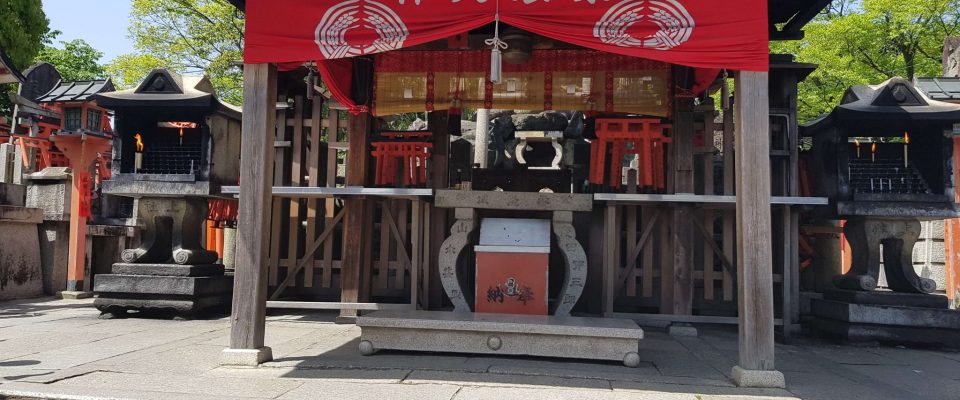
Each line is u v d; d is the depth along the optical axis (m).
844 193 7.50
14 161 12.79
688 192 7.90
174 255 8.30
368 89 8.34
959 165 9.26
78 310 9.05
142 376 4.76
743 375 4.83
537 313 6.98
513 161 12.32
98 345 6.10
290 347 6.19
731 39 4.97
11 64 9.40
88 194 10.99
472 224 7.62
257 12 5.39
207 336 6.74
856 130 7.66
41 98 10.70
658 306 8.41
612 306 7.71
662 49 5.00
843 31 16.98
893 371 5.75
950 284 9.61
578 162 10.09
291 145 8.79
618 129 7.98
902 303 7.27
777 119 8.01
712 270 8.27
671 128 8.07
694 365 5.70
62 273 11.42
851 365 6.02
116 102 8.02
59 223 11.40
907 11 16.20
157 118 8.41
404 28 5.20
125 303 8.08
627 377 5.04
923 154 7.62
